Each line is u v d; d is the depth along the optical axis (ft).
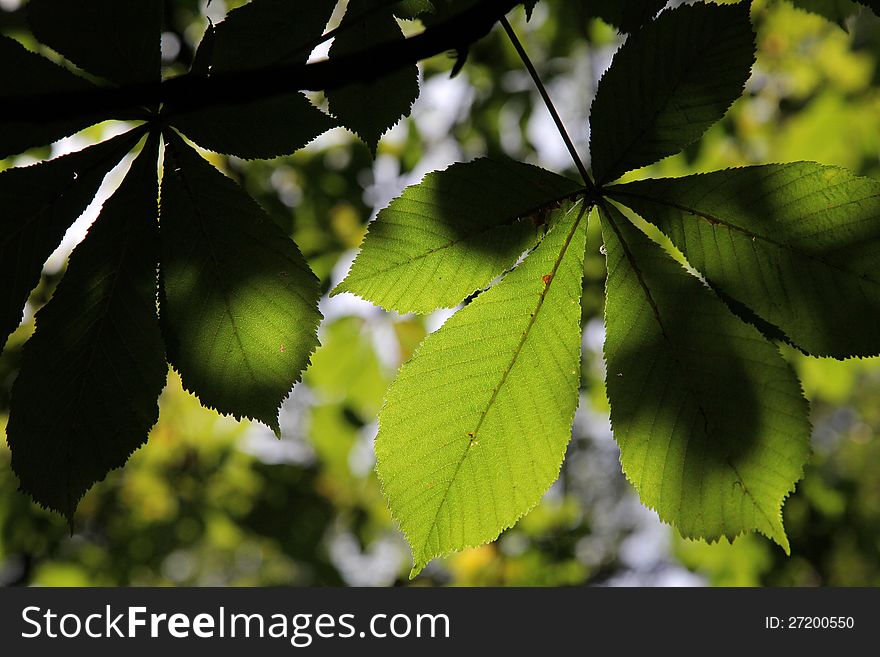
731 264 3.71
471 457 3.97
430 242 3.95
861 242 3.57
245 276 4.02
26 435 3.94
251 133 4.08
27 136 3.79
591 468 25.50
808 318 3.61
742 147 15.11
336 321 12.79
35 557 17.40
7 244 3.84
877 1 4.50
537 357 3.91
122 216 4.02
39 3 3.89
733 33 3.88
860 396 36.73
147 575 17.74
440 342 3.92
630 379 3.77
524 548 15.83
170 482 17.20
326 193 13.48
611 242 3.87
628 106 3.92
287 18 4.41
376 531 17.74
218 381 4.05
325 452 13.76
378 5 4.78
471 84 14.99
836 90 14.07
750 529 3.67
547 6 13.25
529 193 3.92
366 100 4.81
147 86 3.68
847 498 14.57
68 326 3.98
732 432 3.68
